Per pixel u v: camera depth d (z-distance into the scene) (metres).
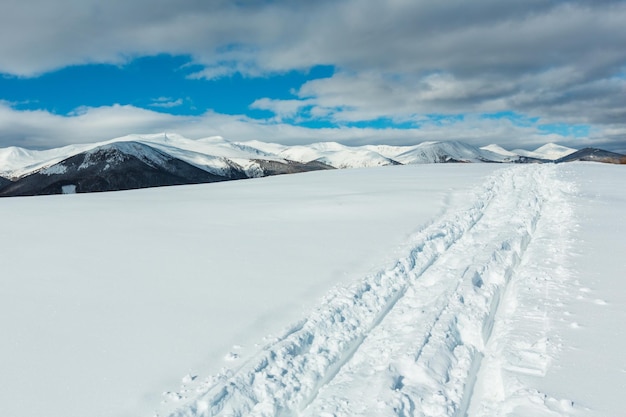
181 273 7.47
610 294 5.89
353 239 9.53
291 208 13.54
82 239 10.11
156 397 3.97
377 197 14.81
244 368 4.38
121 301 6.25
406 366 4.55
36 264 8.12
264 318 5.61
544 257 7.79
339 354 4.97
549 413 3.56
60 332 5.29
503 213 11.83
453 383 4.32
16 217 13.12
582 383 3.94
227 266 7.81
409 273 7.47
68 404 3.89
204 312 5.82
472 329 5.40
